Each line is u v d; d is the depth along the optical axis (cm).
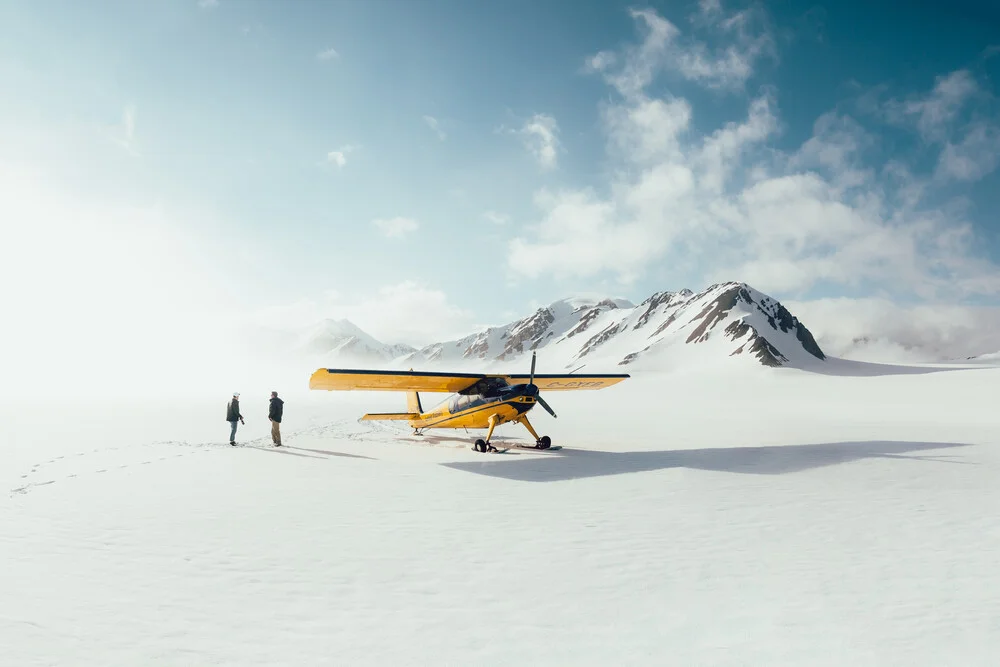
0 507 759
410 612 419
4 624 393
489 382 1596
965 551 555
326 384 1558
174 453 1374
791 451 1362
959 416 2933
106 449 1448
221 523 677
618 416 3192
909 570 501
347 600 442
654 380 10181
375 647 364
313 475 1052
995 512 716
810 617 403
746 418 2933
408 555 553
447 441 1795
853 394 5634
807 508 745
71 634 380
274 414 1597
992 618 396
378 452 1459
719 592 453
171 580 484
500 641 371
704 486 909
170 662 343
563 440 1770
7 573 498
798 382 8162
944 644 357
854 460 1184
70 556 547
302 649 361
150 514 722
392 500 817
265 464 1198
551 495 852
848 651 350
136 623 399
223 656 352
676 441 1691
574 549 571
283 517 709
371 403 5966
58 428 2156
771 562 526
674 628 388
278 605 432
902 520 679
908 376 7975
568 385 1972
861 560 529
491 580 484
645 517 704
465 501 809
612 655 349
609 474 1047
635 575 495
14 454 1341
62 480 977
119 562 530
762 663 336
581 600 440
